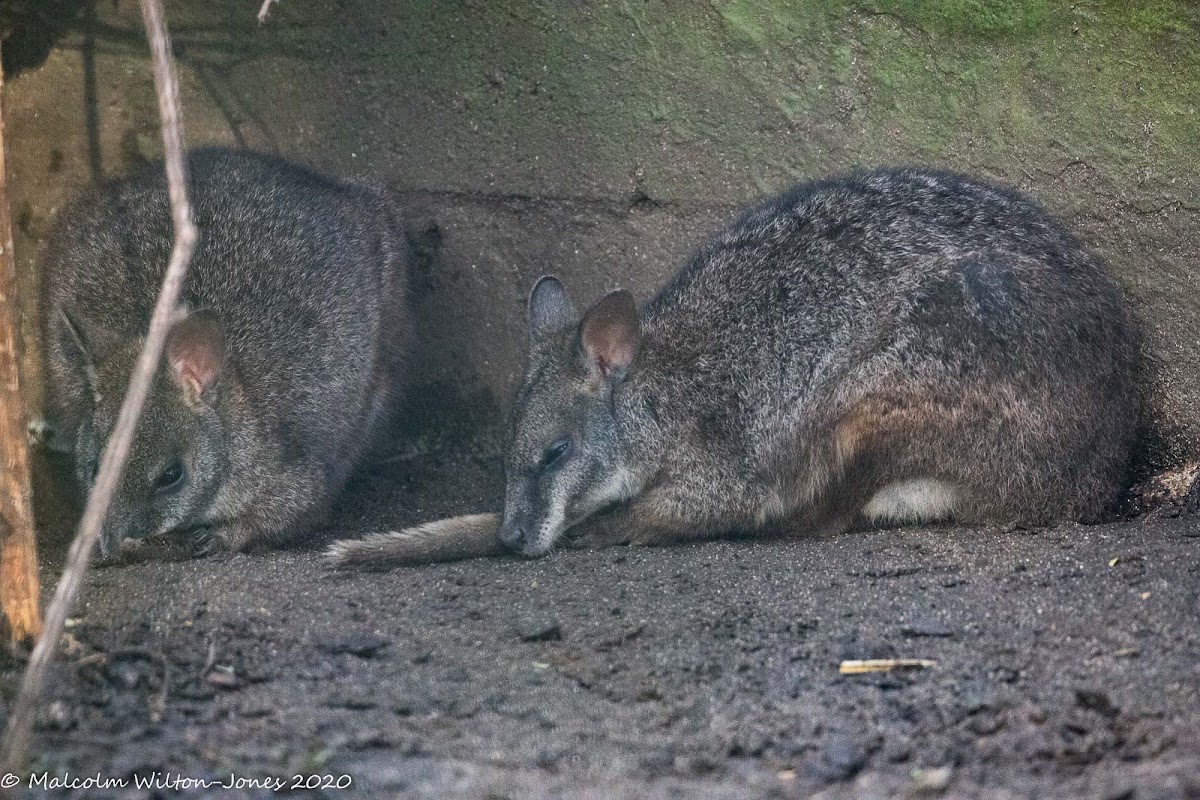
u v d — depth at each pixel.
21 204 14.60
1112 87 11.41
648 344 12.00
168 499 11.71
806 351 11.39
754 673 8.27
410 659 8.70
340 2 13.81
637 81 13.18
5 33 14.23
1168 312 11.55
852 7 12.24
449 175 14.10
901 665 8.16
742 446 11.64
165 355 11.74
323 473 13.07
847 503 11.38
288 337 12.82
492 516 11.63
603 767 7.12
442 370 14.62
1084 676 7.72
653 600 9.74
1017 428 10.84
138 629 9.13
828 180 12.20
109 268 12.95
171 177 7.03
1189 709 7.18
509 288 14.14
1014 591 9.20
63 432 13.15
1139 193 11.49
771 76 12.72
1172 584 8.91
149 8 7.12
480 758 7.23
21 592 8.75
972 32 11.86
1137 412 11.52
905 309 10.99
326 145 14.34
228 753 7.21
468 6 13.48
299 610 9.61
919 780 6.75
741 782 6.89
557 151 13.66
